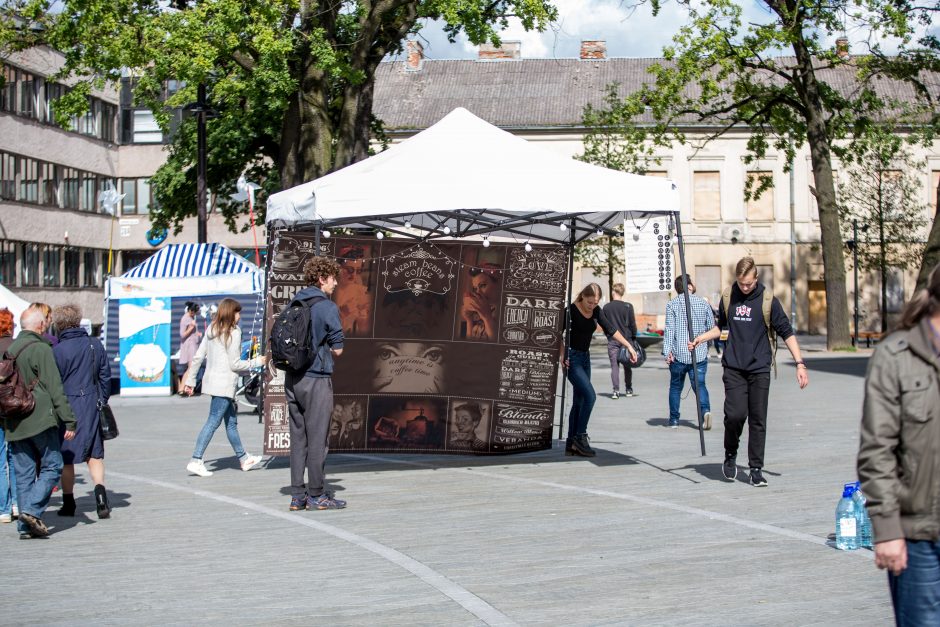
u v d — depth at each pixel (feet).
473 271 42.16
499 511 31.22
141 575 24.12
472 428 42.01
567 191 36.37
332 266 32.83
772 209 185.68
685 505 31.40
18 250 164.14
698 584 22.06
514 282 42.22
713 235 186.19
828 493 32.78
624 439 48.62
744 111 116.57
